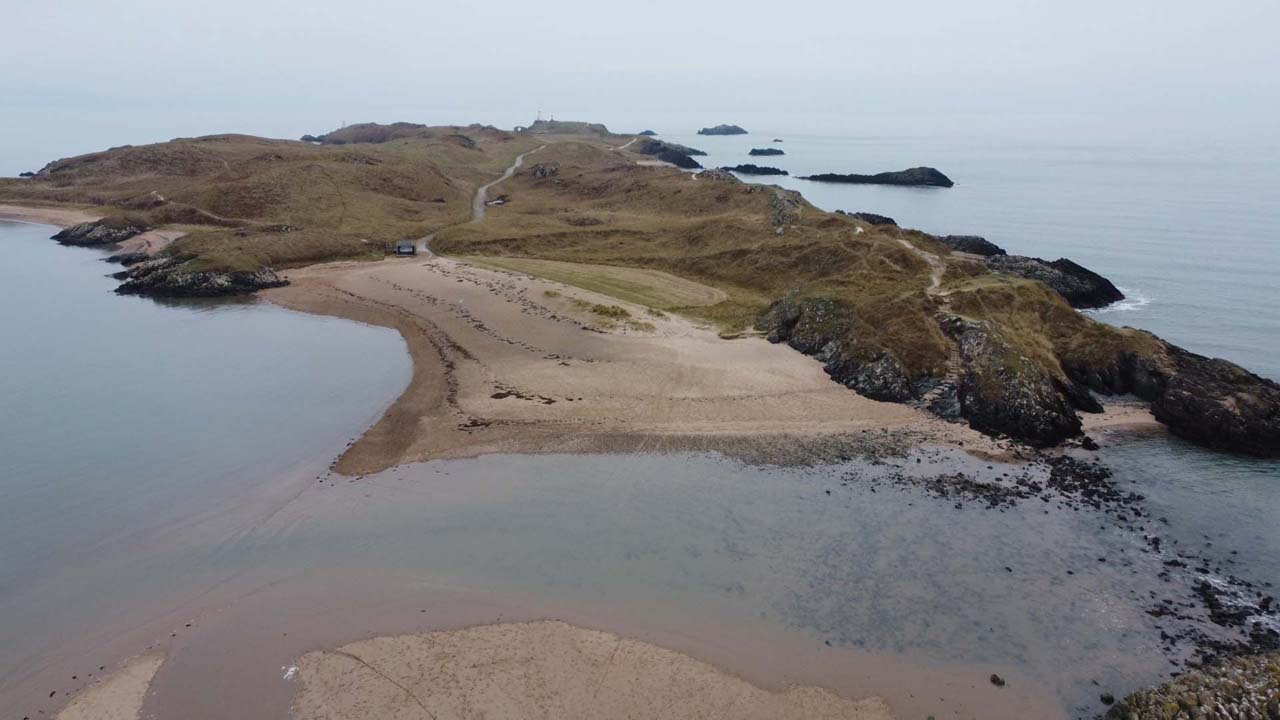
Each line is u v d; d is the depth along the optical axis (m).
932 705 20.77
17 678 22.05
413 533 29.12
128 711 20.83
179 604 25.20
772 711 20.64
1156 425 38.84
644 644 23.05
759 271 67.50
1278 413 36.66
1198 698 19.83
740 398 41.34
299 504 31.30
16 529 29.64
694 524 29.50
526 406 40.50
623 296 62.19
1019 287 50.41
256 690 21.48
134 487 32.84
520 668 22.14
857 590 25.50
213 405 41.81
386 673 22.02
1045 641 23.06
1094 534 28.86
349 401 42.12
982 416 38.41
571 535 28.83
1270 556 27.61
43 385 45.25
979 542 28.27
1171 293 67.69
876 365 42.84
